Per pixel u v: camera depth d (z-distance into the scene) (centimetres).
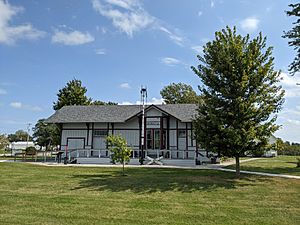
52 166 2316
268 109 1551
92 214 889
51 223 789
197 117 1741
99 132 3200
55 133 4519
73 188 1310
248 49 1639
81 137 3209
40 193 1194
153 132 3053
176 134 3028
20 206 973
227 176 1700
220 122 1551
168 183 1444
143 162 2731
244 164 2555
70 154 3120
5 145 6638
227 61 1594
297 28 2262
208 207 999
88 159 2856
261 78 1599
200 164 2705
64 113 3362
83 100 4494
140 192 1238
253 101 1557
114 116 3209
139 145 3100
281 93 1606
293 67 2347
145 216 877
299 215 920
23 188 1302
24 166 2239
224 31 1706
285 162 2831
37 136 5112
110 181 1495
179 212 927
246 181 1531
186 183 1448
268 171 1967
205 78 1684
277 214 927
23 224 775
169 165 2603
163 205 1017
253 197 1170
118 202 1052
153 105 3045
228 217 881
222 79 1633
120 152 1772
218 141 1558
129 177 1636
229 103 1605
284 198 1158
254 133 1497
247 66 1596
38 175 1712
